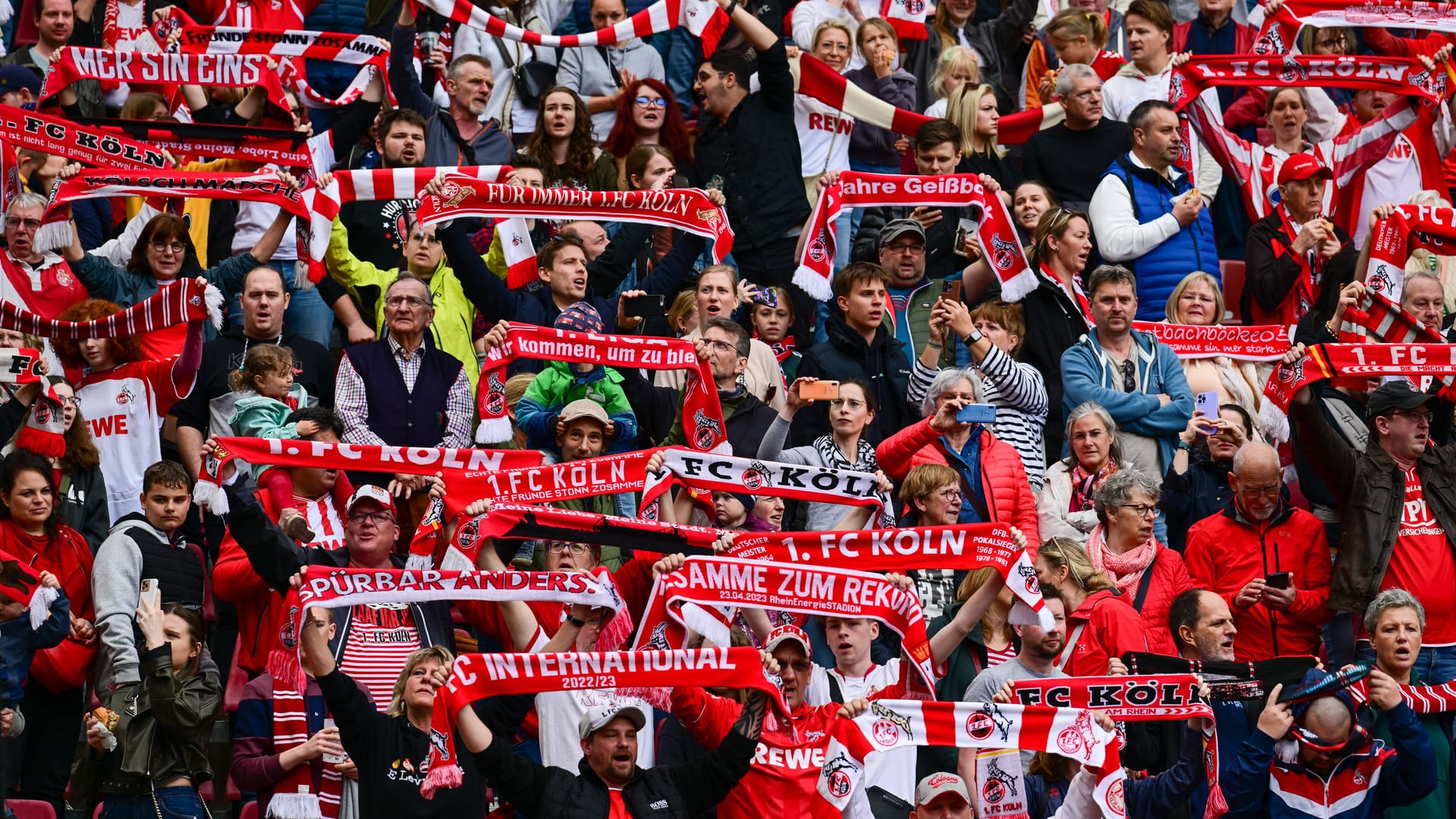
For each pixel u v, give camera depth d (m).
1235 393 45.34
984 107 52.12
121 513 40.88
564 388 40.47
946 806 32.00
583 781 29.89
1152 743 34.88
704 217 43.34
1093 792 31.48
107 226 48.91
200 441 41.22
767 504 38.69
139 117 50.16
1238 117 57.19
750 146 50.12
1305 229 48.22
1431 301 45.28
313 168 43.03
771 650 31.27
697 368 37.09
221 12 52.72
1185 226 48.69
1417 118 51.50
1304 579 39.38
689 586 32.22
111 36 54.50
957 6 59.16
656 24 50.47
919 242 46.81
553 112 50.59
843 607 32.50
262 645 35.41
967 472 40.69
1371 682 33.72
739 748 30.09
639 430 41.34
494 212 42.41
